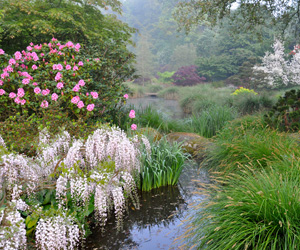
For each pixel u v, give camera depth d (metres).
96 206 2.75
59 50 5.85
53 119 4.65
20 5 8.27
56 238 2.17
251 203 2.44
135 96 26.83
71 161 3.00
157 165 4.46
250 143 4.35
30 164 2.77
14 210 2.09
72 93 5.16
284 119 5.91
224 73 37.00
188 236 2.74
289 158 3.36
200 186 4.43
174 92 24.50
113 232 3.17
